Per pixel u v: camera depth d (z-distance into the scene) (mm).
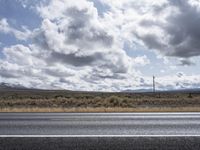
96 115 15773
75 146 7488
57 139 8398
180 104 32844
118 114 16469
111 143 7824
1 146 7520
